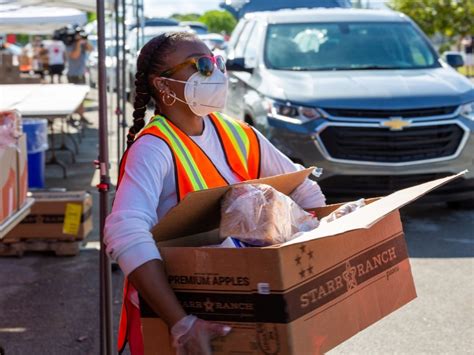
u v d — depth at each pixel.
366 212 2.16
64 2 5.35
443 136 7.19
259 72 8.05
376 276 2.34
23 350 4.55
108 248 2.23
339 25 8.59
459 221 7.49
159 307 2.10
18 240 6.42
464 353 4.48
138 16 11.15
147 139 2.38
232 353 2.08
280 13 8.95
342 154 7.05
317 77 7.71
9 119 4.25
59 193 6.53
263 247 2.08
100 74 3.74
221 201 2.31
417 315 5.05
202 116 2.47
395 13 9.10
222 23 46.09
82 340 4.71
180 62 2.43
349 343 4.62
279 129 7.18
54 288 5.66
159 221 2.23
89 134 14.34
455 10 23.20
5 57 14.47
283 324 2.03
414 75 7.84
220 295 2.09
